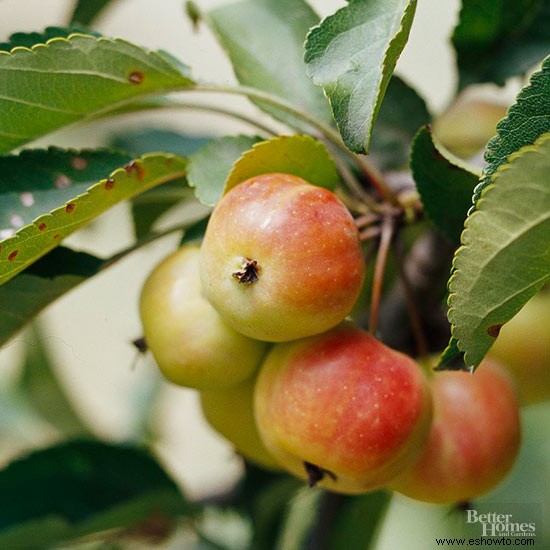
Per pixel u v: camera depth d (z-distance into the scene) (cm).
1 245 27
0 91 28
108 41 28
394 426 27
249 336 27
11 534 37
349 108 25
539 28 36
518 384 40
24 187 30
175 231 32
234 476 42
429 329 36
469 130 41
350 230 26
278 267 26
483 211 24
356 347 28
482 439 31
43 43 29
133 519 39
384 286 38
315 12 36
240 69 34
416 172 29
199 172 29
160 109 32
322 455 27
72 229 28
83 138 44
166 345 29
